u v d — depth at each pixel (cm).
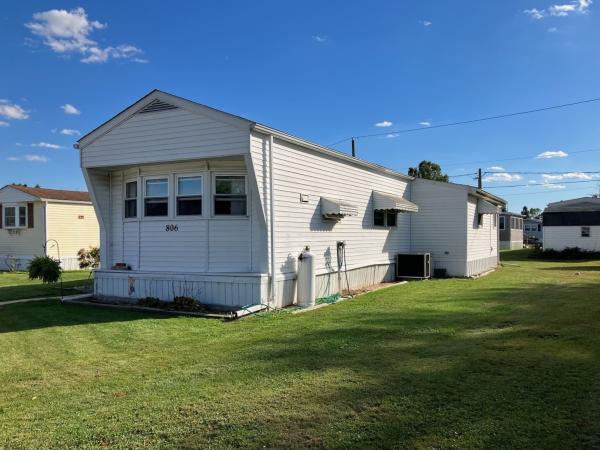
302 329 782
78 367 595
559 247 3102
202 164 1050
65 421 416
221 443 366
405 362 561
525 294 1176
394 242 1702
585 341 643
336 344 663
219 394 471
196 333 785
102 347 700
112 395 482
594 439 357
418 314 896
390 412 414
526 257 3131
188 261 1073
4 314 981
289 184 1077
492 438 362
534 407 417
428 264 1705
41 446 369
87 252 2438
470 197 1811
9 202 2419
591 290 1248
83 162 1119
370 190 1505
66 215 2438
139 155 1049
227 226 1047
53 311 1011
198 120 985
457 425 386
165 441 371
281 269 1046
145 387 502
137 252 1135
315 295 1130
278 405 436
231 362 590
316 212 1191
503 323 788
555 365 535
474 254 1883
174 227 1088
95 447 364
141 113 1048
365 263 1466
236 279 994
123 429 395
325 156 1236
